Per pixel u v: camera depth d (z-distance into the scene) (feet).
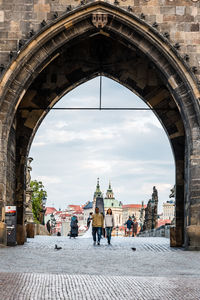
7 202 149.48
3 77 141.49
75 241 176.45
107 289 65.87
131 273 86.07
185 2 144.77
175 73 144.15
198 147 141.90
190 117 143.23
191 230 139.03
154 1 144.46
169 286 68.64
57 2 144.56
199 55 143.54
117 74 168.55
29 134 167.32
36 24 144.36
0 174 140.15
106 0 143.23
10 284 66.49
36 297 59.72
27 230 190.70
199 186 140.87
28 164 227.40
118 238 209.05
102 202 277.85
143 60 168.35
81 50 168.86
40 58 144.46
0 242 137.28
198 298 61.57
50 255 113.19
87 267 92.99
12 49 143.74
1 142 141.08
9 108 142.41
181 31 143.95
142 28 143.13
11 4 144.97
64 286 67.00
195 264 101.24
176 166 163.84
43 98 167.84
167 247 152.66
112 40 168.14
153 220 281.95
